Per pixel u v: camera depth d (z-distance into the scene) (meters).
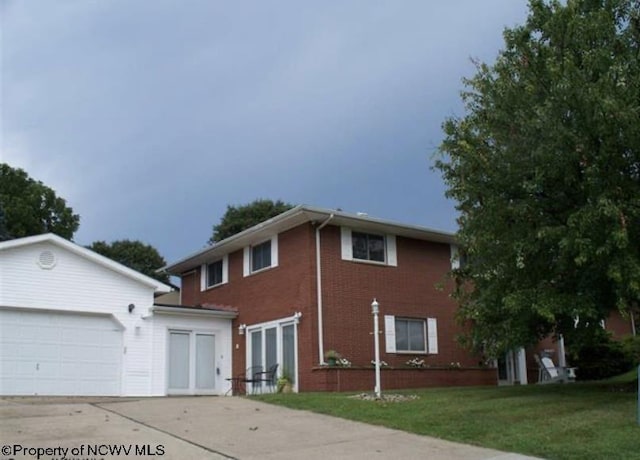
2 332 20.02
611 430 10.97
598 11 15.04
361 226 22.39
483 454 10.12
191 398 17.67
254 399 16.88
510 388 18.34
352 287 21.95
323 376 20.00
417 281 23.70
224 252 25.98
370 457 9.94
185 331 23.88
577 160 14.13
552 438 10.76
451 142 16.42
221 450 10.39
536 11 15.75
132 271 22.48
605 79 13.45
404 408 14.03
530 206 15.04
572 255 14.29
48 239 20.86
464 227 16.72
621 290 13.99
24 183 40.62
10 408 14.54
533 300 14.56
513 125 15.55
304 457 9.92
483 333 16.97
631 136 13.36
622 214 13.18
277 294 22.58
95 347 21.56
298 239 21.91
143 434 11.60
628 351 26.89
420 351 23.25
